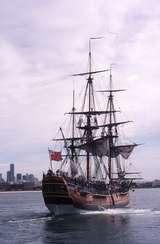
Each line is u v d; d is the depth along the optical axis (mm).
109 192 166875
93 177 173000
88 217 140750
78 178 153000
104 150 177375
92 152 174000
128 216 147125
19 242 95500
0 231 111562
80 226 119500
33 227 118562
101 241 96188
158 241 96062
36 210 192750
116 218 139625
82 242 95000
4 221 134875
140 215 151375
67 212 145000
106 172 179750
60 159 143375
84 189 148500
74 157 170250
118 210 171125
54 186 140375
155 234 105875
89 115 177375
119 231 110688
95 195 154375
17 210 195875
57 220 132750
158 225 122188
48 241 96312
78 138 172375
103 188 162625
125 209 178750
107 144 179000
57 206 142375
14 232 109750
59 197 140625
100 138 176750
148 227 118062
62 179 139375
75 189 143250
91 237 101375
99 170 175500
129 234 105750
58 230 112500
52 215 145000
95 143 174750
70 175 162375
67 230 112438
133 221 132000
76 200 143375
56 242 94938
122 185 186500
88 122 176750
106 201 162750
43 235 104625
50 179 140750
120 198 176375
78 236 102938
